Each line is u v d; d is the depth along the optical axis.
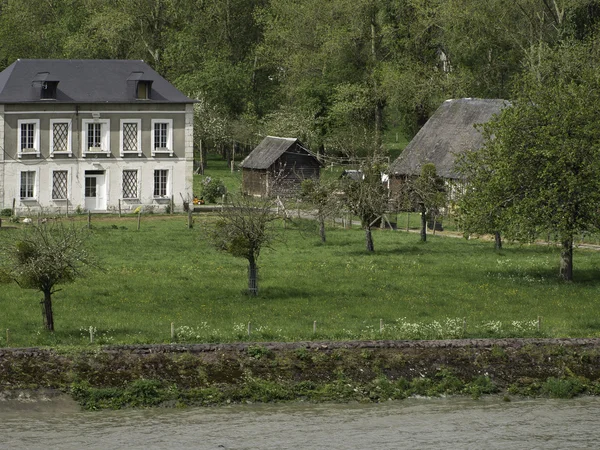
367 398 54.66
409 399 55.19
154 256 85.88
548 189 73.50
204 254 87.62
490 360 58.09
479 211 76.19
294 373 55.84
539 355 58.66
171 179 119.25
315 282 75.38
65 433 49.72
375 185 91.62
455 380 56.62
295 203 106.06
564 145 73.00
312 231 102.25
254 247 70.69
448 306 68.50
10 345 56.44
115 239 94.31
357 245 94.38
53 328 60.09
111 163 116.75
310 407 53.59
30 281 59.12
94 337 58.56
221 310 66.12
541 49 122.44
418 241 97.31
